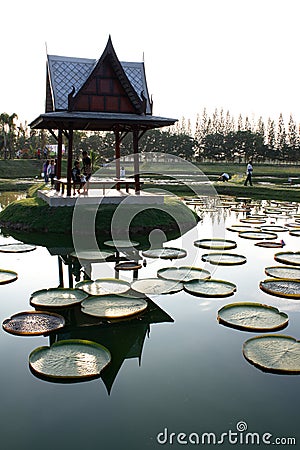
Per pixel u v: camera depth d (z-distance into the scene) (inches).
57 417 140.9
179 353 183.9
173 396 152.6
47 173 790.5
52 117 456.8
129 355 181.6
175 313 228.7
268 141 2250.2
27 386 157.6
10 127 1814.7
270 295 256.2
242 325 206.5
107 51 472.7
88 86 493.0
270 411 144.1
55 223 463.5
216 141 2114.9
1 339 194.1
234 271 311.3
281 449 126.1
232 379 163.0
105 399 150.5
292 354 177.6
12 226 484.4
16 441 128.7
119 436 131.2
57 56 530.3
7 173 1381.6
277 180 1245.1
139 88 552.7
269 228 493.7
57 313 226.2
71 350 180.7
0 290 264.8
